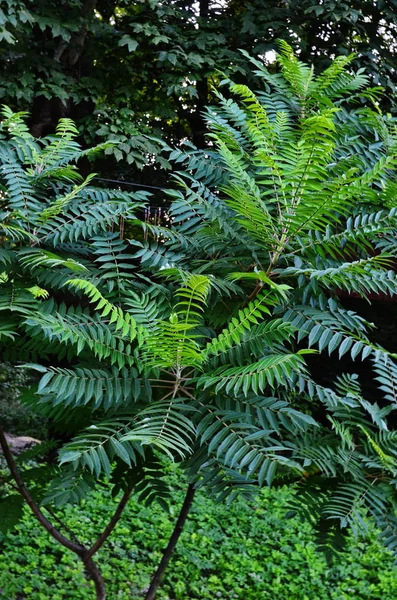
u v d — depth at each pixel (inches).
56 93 303.9
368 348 101.4
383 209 115.7
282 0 343.3
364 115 136.4
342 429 108.0
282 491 314.0
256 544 265.0
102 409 108.5
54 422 119.7
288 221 103.9
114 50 340.2
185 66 318.0
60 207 112.0
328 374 381.7
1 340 113.7
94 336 98.1
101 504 270.4
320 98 124.3
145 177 373.4
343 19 332.5
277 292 107.9
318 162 100.0
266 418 100.2
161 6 333.1
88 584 213.8
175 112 348.5
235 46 350.3
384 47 344.8
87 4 317.4
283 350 113.8
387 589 240.4
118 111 319.3
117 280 113.2
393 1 338.6
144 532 256.2
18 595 201.9
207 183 124.2
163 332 93.0
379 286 104.7
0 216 111.6
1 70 317.1
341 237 106.0
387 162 101.6
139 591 216.5
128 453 92.8
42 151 125.9
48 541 235.8
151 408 95.3
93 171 360.5
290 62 124.7
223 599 223.9
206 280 87.1
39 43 322.7
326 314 107.2
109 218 116.4
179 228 117.0
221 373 96.0
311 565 250.5
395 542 98.7
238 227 114.3
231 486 94.3
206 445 97.7
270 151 105.5
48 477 134.3
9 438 323.6
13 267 110.9
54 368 95.6
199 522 273.0
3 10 286.2
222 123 125.0
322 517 112.8
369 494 101.9
